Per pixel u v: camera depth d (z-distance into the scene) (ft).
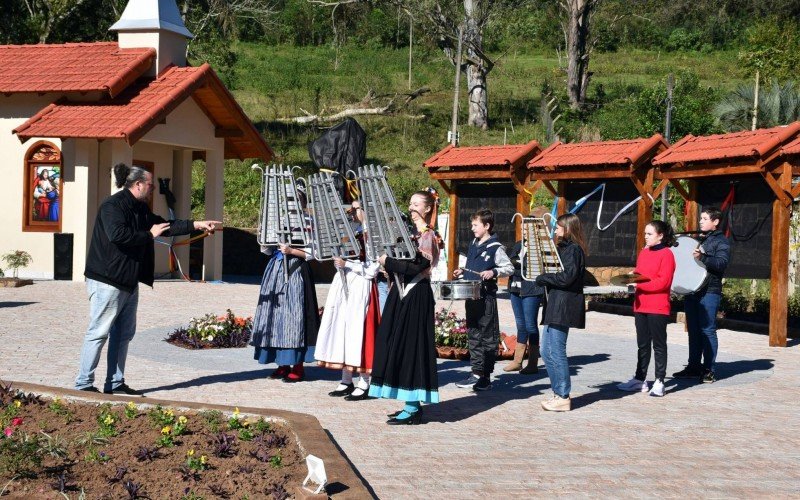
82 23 112.68
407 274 25.27
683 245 35.12
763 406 29.99
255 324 31.55
